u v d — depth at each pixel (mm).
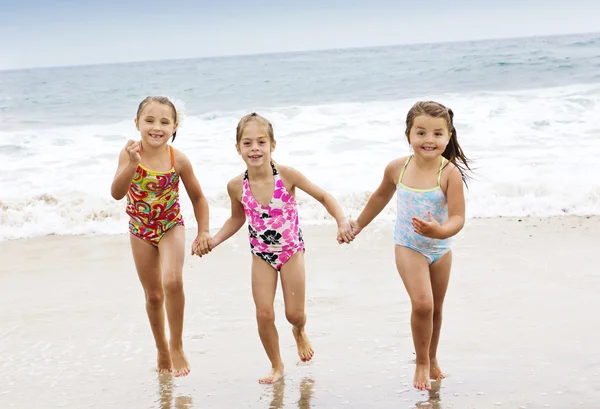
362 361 4316
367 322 4996
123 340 4891
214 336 4875
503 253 6465
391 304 5359
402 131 12672
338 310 5266
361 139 12117
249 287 5922
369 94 19359
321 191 4375
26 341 4906
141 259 4312
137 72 37188
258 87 22812
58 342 4875
